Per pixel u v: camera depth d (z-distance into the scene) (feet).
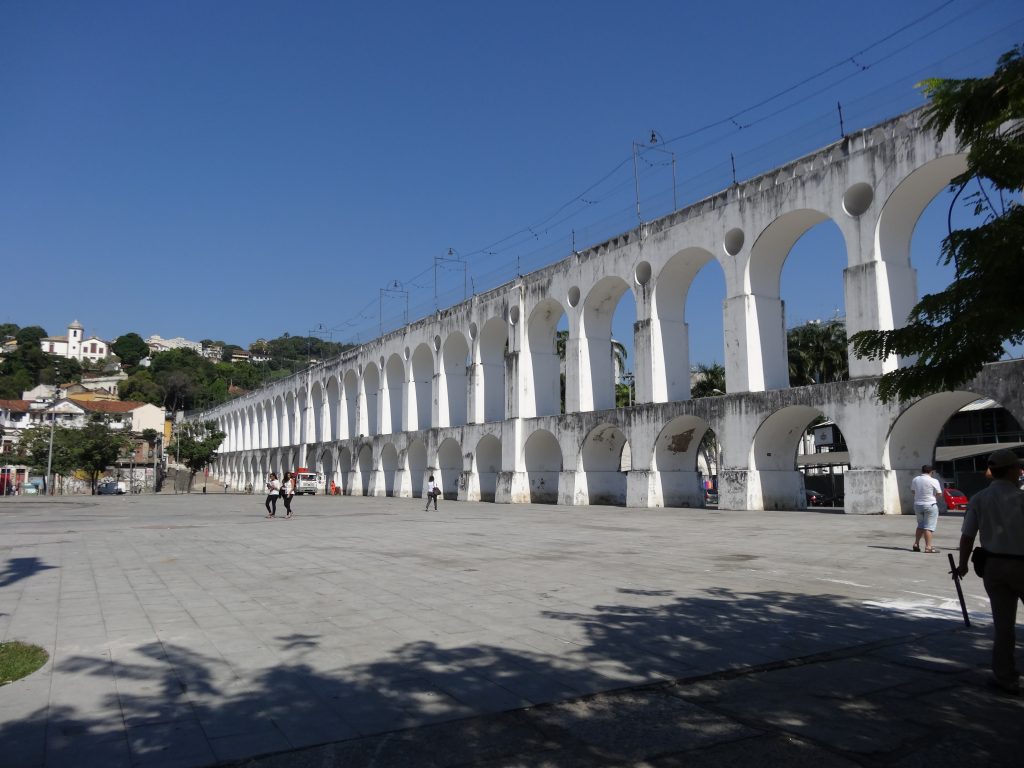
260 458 228.63
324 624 22.62
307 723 14.33
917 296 67.92
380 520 71.56
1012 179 13.93
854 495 66.33
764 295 79.15
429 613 24.07
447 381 133.59
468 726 14.15
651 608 24.56
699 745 13.21
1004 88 14.11
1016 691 15.67
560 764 12.44
